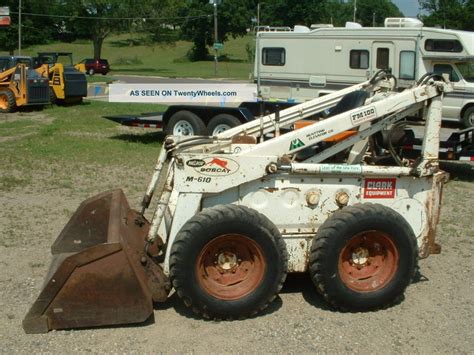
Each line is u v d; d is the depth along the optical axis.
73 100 24.25
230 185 5.05
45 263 6.27
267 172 5.08
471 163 13.41
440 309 5.38
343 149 5.69
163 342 4.66
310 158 5.65
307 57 18.41
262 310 5.10
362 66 17.31
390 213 5.14
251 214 4.88
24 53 72.12
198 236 4.77
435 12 61.53
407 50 16.53
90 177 10.59
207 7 75.81
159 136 15.83
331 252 5.02
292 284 5.84
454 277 6.20
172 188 5.14
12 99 21.47
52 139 14.98
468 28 53.81
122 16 65.38
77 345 4.59
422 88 5.44
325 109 6.65
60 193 9.38
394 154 6.00
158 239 5.36
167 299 5.39
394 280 5.21
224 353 4.52
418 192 5.52
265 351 4.56
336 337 4.80
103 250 4.69
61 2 78.69
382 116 5.59
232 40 92.81
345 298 5.11
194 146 5.57
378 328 4.98
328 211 5.31
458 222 8.31
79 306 4.73
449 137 11.15
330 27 17.84
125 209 5.75
